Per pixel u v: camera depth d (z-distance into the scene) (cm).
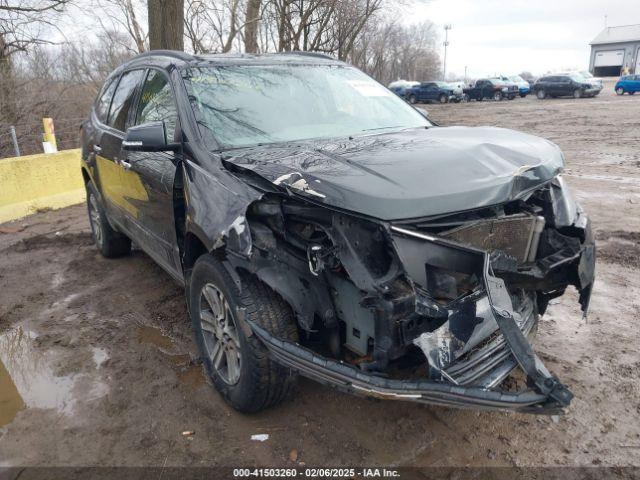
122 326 442
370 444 296
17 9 1507
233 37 1389
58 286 536
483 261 240
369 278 242
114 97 522
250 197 275
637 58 7631
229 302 298
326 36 1773
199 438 304
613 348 387
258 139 354
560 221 319
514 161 292
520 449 289
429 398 236
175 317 455
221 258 306
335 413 322
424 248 246
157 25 1028
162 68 417
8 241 703
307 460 285
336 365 245
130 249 616
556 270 310
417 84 4591
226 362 329
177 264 379
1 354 405
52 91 1596
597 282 507
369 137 358
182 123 354
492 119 2331
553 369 362
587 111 2508
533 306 322
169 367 379
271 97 393
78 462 289
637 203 786
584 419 312
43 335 432
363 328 259
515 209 304
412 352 251
